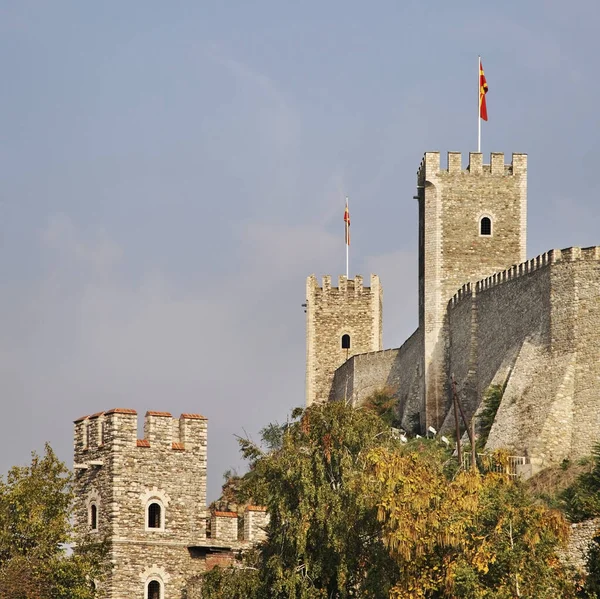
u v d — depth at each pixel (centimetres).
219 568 17875
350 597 17188
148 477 18700
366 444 18050
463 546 15938
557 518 16050
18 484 18188
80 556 17838
